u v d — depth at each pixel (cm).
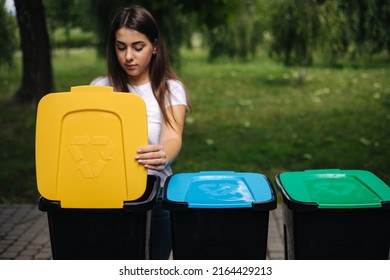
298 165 642
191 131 835
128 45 235
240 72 1585
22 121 912
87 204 220
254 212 222
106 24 1009
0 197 536
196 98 1143
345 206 220
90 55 2222
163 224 256
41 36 671
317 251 229
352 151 691
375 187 238
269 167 637
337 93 1153
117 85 252
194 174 254
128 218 224
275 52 1251
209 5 678
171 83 250
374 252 228
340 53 1221
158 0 718
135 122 216
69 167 219
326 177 254
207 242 225
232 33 1623
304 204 221
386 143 721
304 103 1051
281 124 872
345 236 227
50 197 220
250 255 225
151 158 217
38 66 673
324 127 837
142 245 226
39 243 421
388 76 1391
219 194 229
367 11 1076
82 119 217
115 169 218
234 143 753
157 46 249
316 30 1189
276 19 1220
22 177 603
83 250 228
